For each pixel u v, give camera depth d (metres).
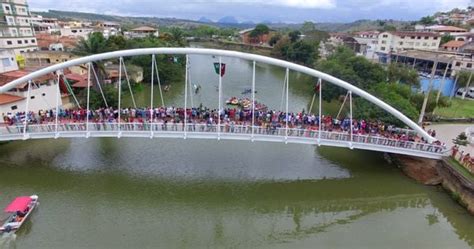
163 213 25.91
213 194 28.58
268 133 29.27
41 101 42.78
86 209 25.81
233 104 55.34
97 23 153.12
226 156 35.81
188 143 39.09
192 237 23.55
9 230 22.48
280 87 72.50
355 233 24.52
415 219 26.19
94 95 48.16
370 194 29.16
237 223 25.31
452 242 23.41
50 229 23.41
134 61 71.31
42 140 38.09
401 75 61.66
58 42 85.75
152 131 28.94
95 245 22.19
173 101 57.78
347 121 32.41
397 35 92.19
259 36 157.62
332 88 57.25
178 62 80.94
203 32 189.62
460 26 114.06
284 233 24.45
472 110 50.75
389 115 37.81
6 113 37.31
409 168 32.25
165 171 32.06
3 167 31.44
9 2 70.19
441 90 53.84
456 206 27.12
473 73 59.31
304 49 95.19
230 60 116.31
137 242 22.73
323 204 27.81
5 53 46.44
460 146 33.50
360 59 64.19
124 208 26.20
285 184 30.47
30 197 25.22
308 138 29.44
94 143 37.97
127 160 34.03
